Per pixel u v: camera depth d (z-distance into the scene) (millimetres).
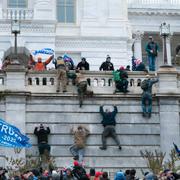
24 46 105125
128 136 74688
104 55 110500
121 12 112375
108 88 75625
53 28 106188
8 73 74375
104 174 59062
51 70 75438
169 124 74875
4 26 105688
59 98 74875
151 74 76250
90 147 74188
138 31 137750
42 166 70938
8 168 68250
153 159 70875
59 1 111938
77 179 61625
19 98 74125
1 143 62938
